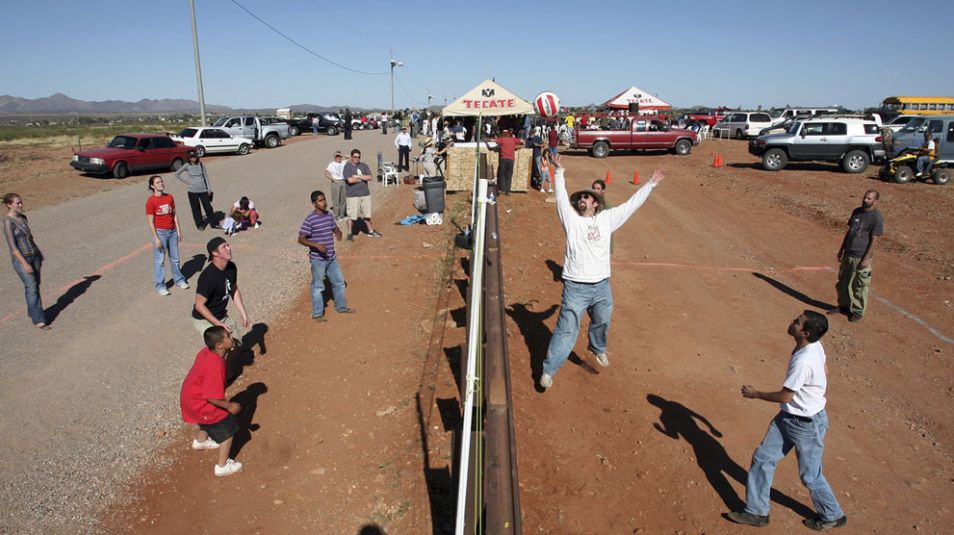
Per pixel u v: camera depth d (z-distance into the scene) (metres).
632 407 6.21
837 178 21.16
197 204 13.07
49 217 14.47
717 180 20.98
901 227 13.84
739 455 5.52
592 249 5.78
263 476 5.07
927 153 19.70
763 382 6.88
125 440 5.55
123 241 12.25
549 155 19.06
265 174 21.77
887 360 7.45
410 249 11.61
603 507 4.79
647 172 23.25
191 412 4.78
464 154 17.23
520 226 13.33
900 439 5.87
